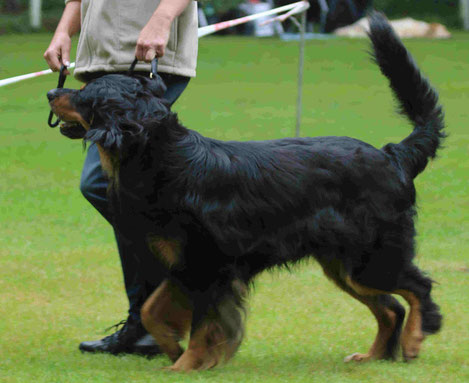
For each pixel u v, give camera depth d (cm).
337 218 706
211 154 679
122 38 751
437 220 1445
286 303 959
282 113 2730
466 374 682
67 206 1556
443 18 5831
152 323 709
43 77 3516
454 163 1936
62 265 1148
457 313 905
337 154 714
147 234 677
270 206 688
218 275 682
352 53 4159
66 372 674
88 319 894
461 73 3588
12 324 862
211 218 667
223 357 692
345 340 812
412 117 772
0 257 1184
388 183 723
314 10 4916
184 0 724
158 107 662
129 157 657
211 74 3662
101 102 652
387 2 5941
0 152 2088
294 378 664
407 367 709
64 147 2169
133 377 661
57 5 6091
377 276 727
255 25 4925
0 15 5769
